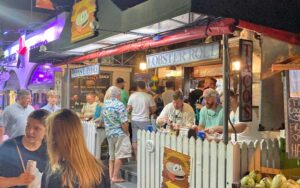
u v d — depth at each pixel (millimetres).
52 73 13125
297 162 4152
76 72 9352
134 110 8055
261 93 5449
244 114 4203
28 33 16266
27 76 15953
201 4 3764
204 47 4473
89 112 9891
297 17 4453
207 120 5809
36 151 3238
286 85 3695
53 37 13109
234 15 3926
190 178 4668
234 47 6738
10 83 19344
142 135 5715
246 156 4176
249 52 4250
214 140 4445
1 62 19406
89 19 6559
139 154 5793
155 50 9672
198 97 8352
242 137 5086
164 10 4344
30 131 3213
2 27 18750
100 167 2633
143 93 8125
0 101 20344
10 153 3180
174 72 10859
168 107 6715
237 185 3926
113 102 7238
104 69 12469
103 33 6184
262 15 4156
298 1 4457
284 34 4500
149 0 4758
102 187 2582
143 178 5680
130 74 12812
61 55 8977
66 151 2537
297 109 3643
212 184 4359
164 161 5160
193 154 4629
